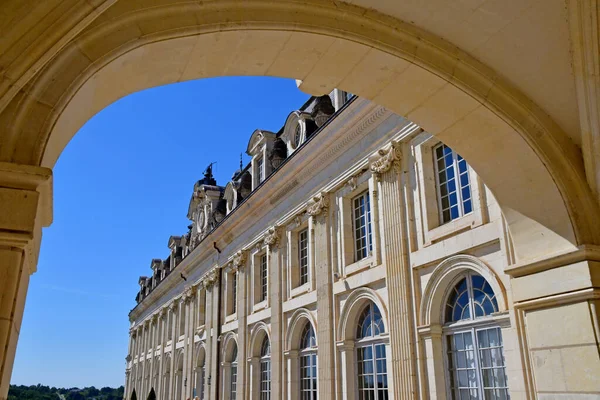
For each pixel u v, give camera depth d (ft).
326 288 48.21
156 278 148.15
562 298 19.21
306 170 54.13
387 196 41.06
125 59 14.12
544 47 18.20
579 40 17.48
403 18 17.61
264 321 62.49
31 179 11.78
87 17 11.37
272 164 67.46
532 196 20.47
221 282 80.84
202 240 86.53
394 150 40.42
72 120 13.85
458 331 33.60
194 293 96.27
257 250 66.95
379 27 17.29
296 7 16.01
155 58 15.16
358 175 46.44
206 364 81.51
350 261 46.70
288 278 57.21
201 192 104.12
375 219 42.68
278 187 60.23
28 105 12.11
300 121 60.75
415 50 17.93
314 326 50.42
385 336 39.83
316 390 49.67
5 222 11.46
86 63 12.92
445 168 37.35
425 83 18.90
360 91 19.71
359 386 43.45
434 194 37.63
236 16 15.21
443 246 34.86
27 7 10.98
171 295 118.42
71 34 11.44
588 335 18.30
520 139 19.66
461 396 32.89
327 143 49.62
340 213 48.57
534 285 20.33
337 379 44.98
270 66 17.87
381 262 41.60
